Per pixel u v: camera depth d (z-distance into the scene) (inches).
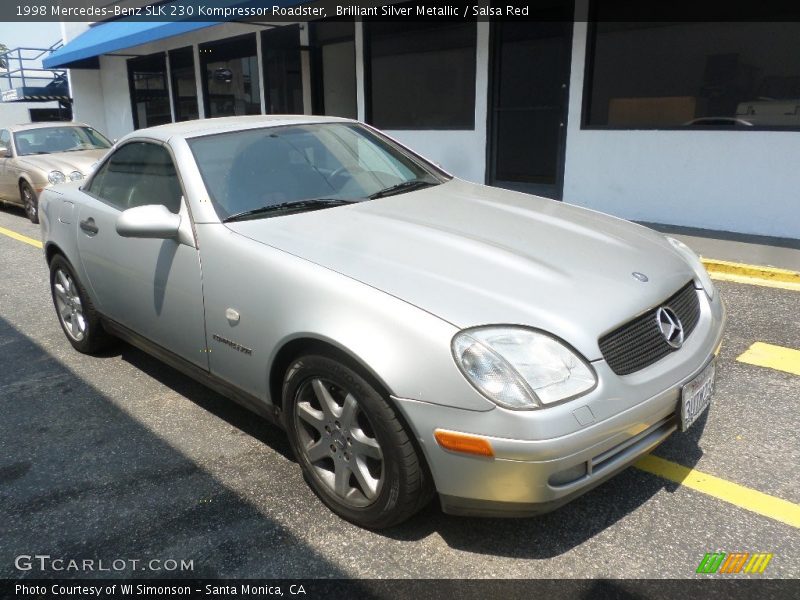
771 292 207.6
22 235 354.3
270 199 125.1
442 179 154.0
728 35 269.4
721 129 273.6
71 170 368.2
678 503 104.2
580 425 82.1
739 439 122.1
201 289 118.1
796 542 94.7
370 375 90.9
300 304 98.8
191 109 611.5
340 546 97.9
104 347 177.2
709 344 103.7
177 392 153.9
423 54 394.6
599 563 91.8
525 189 358.0
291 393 105.0
